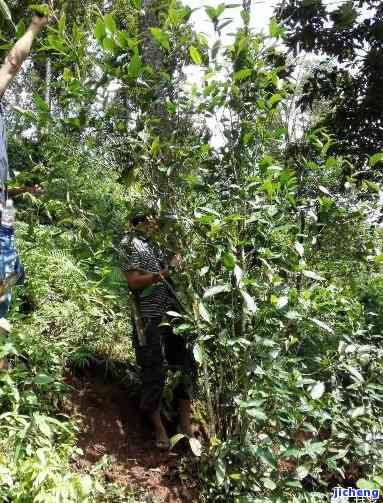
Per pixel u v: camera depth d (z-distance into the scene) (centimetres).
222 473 292
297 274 327
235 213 315
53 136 318
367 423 351
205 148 304
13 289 370
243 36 302
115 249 333
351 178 352
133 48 284
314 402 291
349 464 371
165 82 302
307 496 310
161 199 316
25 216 390
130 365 414
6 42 311
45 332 397
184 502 314
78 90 297
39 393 332
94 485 285
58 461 280
